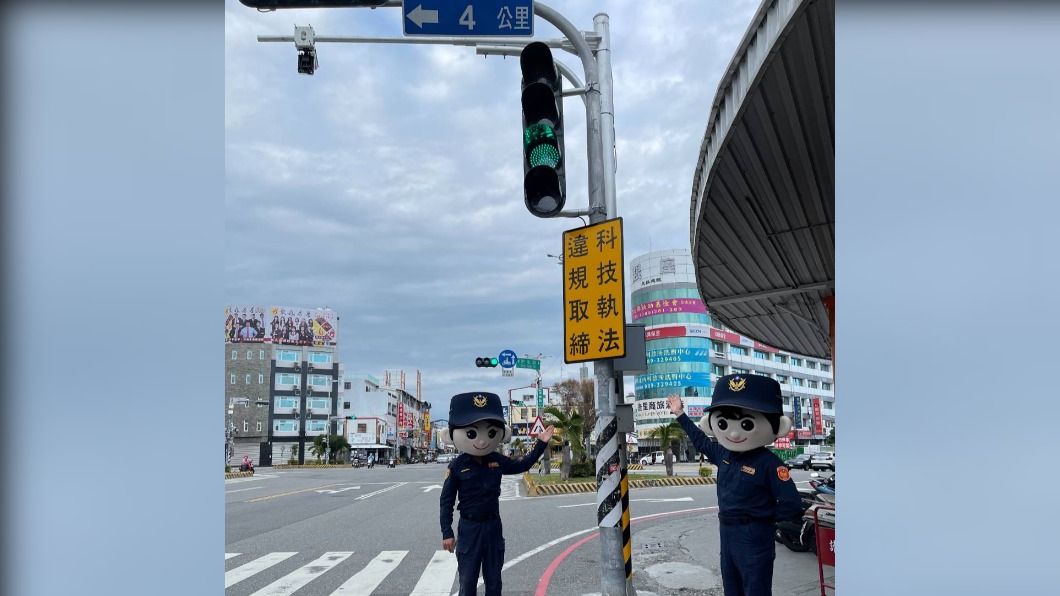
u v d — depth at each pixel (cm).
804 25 524
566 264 534
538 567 796
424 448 12462
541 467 3080
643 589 673
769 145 747
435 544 982
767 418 412
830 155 771
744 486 412
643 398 5869
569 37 527
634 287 6097
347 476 3709
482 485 487
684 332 5697
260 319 7712
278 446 7550
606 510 512
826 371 7650
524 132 502
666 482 2353
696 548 905
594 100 528
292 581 734
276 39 545
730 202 909
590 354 513
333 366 7994
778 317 1630
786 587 661
